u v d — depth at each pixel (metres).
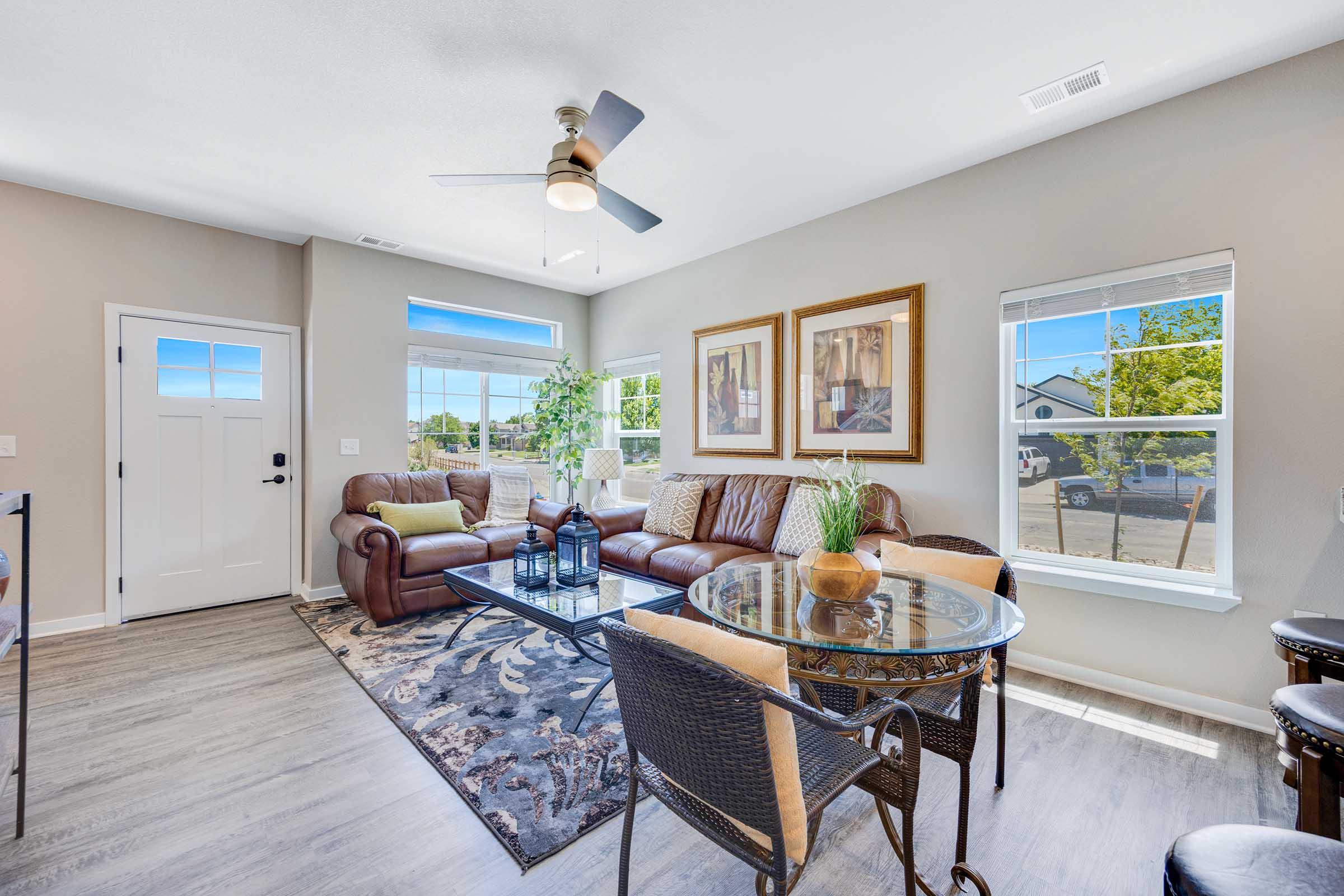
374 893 1.43
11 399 3.19
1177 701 2.40
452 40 2.02
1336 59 2.06
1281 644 1.81
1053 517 2.82
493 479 4.61
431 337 4.64
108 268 3.46
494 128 2.59
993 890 1.44
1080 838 1.63
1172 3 1.84
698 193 3.30
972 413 3.02
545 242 4.11
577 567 2.80
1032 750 2.08
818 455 3.71
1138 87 2.32
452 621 3.57
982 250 2.97
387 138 2.68
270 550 4.05
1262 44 2.05
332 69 2.18
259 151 2.80
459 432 4.93
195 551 3.76
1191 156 2.36
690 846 1.61
